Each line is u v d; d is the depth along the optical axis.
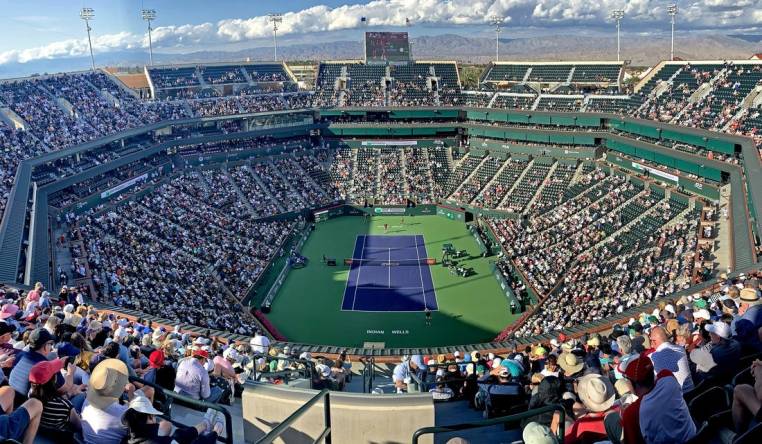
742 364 12.61
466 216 91.06
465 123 103.38
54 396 10.21
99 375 9.95
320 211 92.94
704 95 75.75
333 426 12.77
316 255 77.12
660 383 9.07
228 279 61.50
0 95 73.75
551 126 93.81
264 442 8.55
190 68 109.19
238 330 50.12
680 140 71.12
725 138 62.69
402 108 104.50
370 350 32.31
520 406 15.45
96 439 9.94
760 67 74.56
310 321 57.00
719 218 56.50
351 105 106.56
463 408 18.42
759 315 14.89
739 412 8.58
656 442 8.88
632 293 46.53
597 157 88.12
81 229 59.91
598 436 10.83
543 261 64.00
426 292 64.06
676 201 65.62
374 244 81.56
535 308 54.59
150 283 52.41
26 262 41.75
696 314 20.73
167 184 82.50
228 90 109.50
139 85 106.81
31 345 12.03
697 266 46.59
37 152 64.94
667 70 86.44
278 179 95.81
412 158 103.88
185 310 49.47
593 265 58.09
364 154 105.06
